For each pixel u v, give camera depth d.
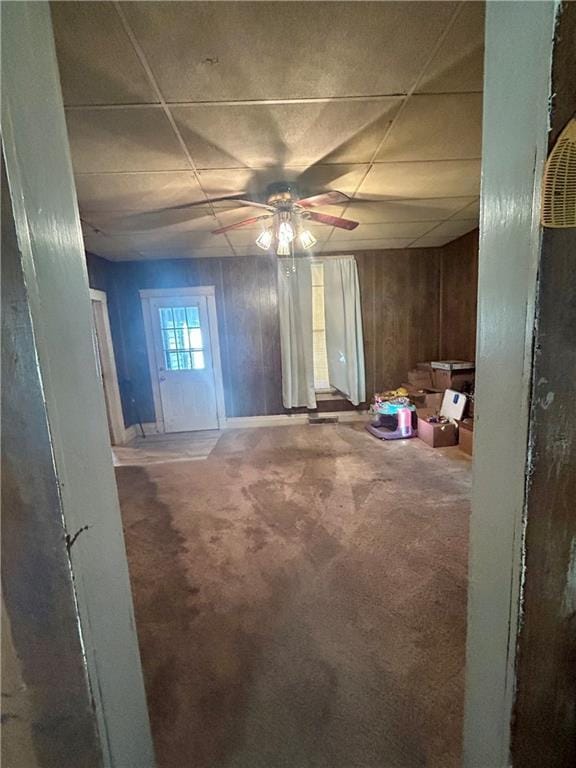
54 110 0.61
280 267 4.76
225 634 1.61
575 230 0.47
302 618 1.68
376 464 3.49
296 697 1.32
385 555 2.11
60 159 0.62
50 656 0.61
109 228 3.26
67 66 1.31
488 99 0.57
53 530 0.58
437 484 3.02
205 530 2.47
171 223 3.21
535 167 0.48
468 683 0.76
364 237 4.18
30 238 0.54
